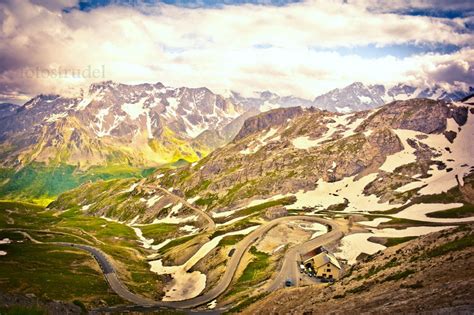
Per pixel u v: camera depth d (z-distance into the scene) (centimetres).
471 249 6600
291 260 14250
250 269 14462
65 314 5912
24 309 3844
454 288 4956
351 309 5812
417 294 5309
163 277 16250
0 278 13312
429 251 7488
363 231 17488
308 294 8462
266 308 8656
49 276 14100
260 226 19900
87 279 14325
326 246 15675
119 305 12244
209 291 13350
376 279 7175
